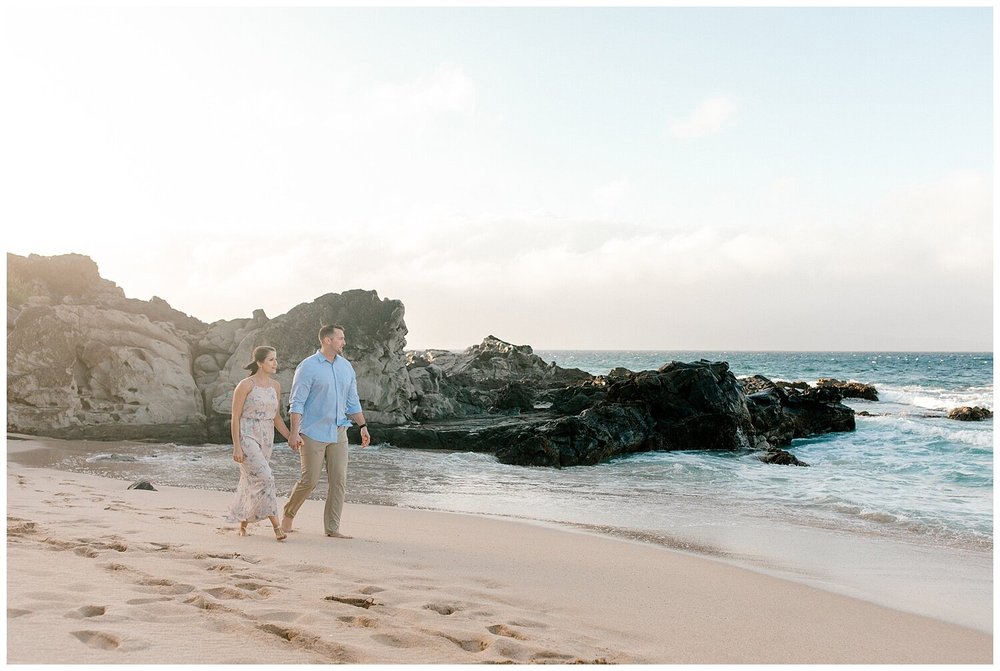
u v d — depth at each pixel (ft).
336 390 25.32
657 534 29.07
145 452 50.75
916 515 33.47
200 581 16.72
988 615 18.92
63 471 40.11
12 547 18.99
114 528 22.97
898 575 23.20
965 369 257.75
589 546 25.62
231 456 49.78
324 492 37.22
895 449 63.41
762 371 257.75
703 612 17.93
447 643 13.52
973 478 46.93
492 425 69.82
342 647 12.72
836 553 26.21
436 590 17.99
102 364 61.31
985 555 26.18
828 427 76.18
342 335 25.68
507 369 119.14
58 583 15.53
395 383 71.56
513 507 35.17
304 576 18.22
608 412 59.31
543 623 15.83
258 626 13.57
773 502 37.58
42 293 72.59
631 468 52.42
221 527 24.76
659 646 15.05
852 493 40.83
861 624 17.69
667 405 63.98
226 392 66.13
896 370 254.47
